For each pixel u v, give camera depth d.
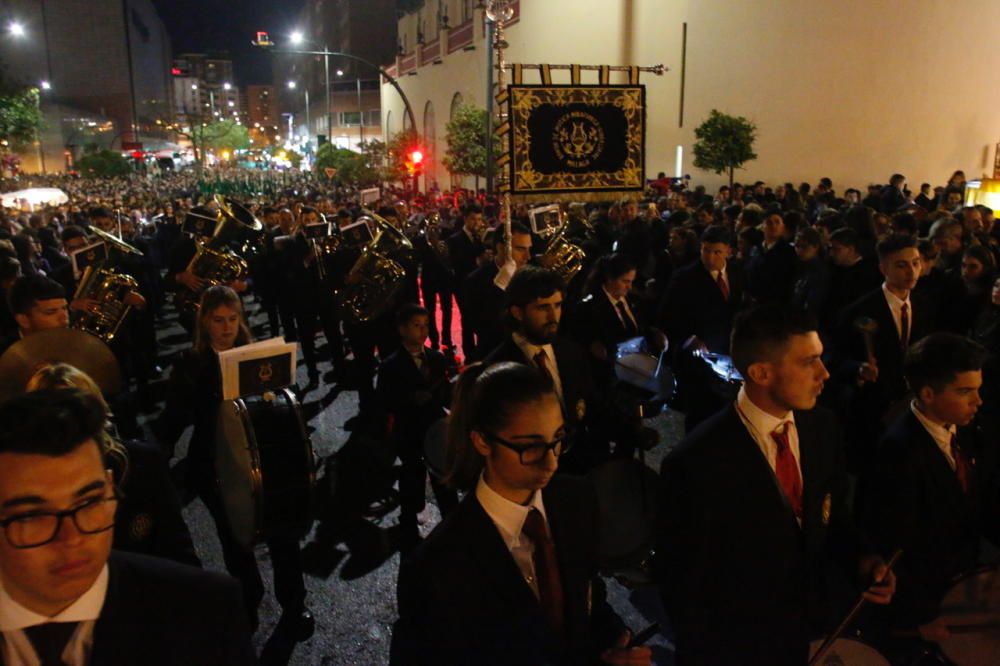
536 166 5.89
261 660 3.96
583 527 2.20
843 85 18.97
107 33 105.19
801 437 2.61
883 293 4.70
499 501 2.05
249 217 8.33
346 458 6.57
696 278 5.86
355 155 40.81
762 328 2.47
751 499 2.49
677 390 5.44
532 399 1.99
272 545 4.01
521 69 5.84
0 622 1.58
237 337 4.29
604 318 5.10
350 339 8.20
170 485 2.73
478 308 6.09
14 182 41.22
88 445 1.57
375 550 5.12
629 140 6.07
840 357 4.84
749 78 20.89
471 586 1.98
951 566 3.07
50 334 3.90
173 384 4.09
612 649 2.23
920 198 15.10
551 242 6.93
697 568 2.49
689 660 2.54
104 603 1.66
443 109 47.03
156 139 121.69
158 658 1.69
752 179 21.19
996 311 5.08
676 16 23.27
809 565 2.57
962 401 2.92
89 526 1.54
